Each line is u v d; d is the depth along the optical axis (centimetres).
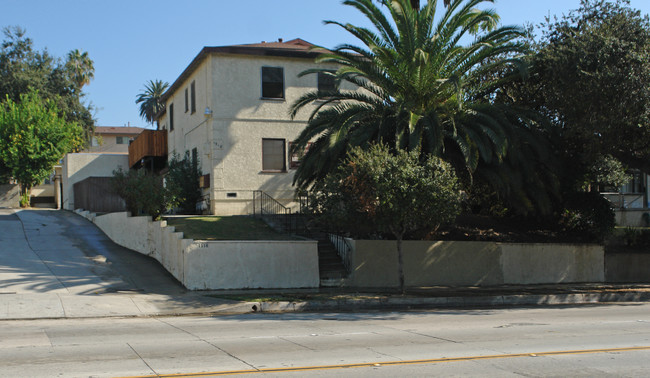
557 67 1759
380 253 1834
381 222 1541
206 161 2550
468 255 1955
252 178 2509
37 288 1435
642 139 1795
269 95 2562
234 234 1877
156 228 1923
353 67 1752
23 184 3594
